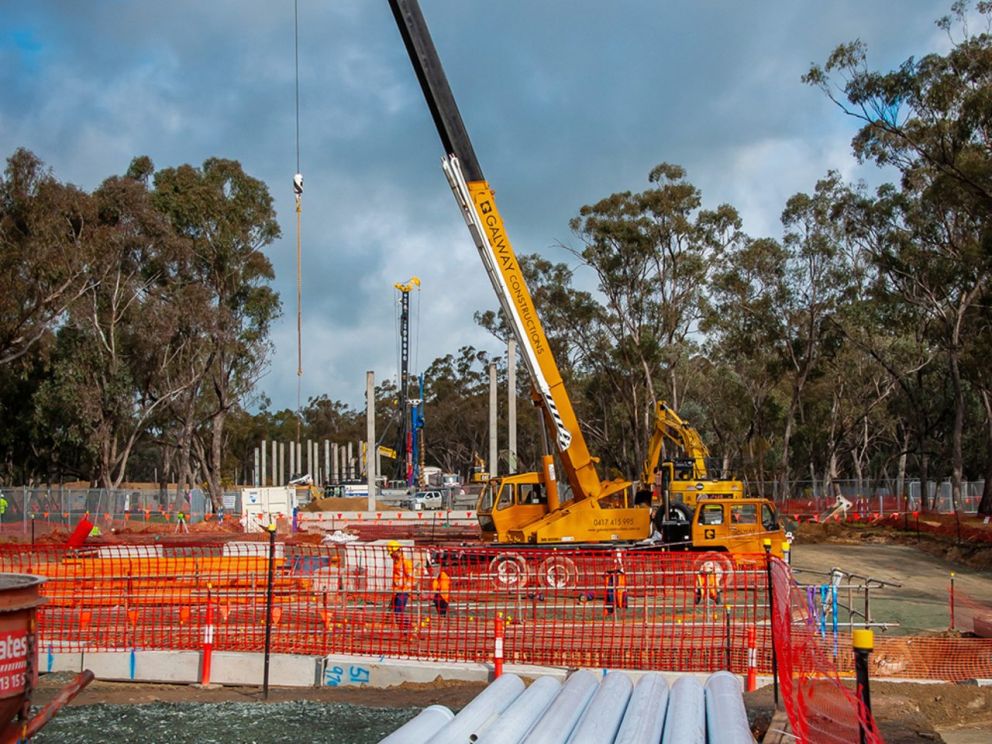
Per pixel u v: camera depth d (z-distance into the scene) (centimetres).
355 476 11244
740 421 7012
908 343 5934
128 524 4609
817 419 7425
